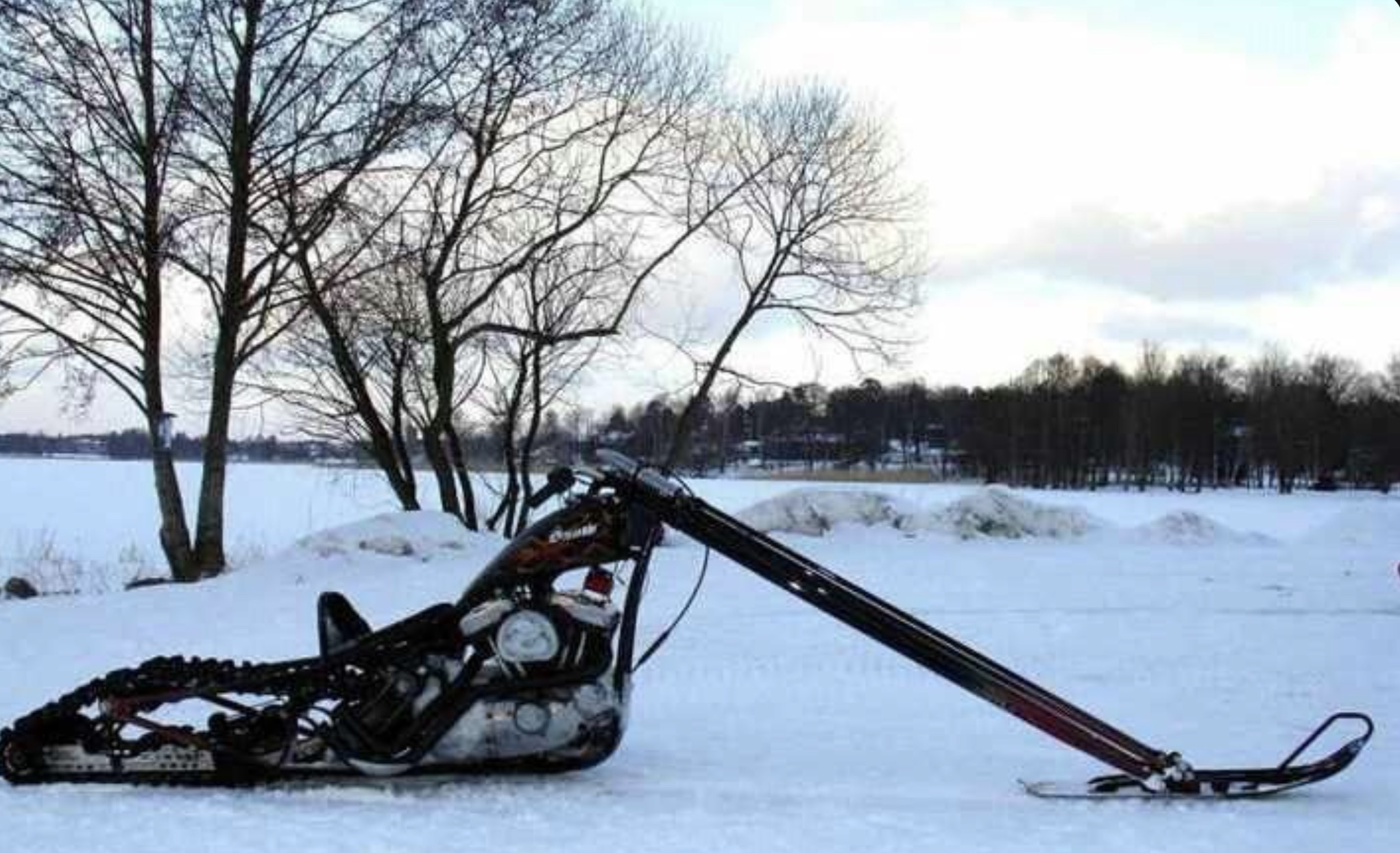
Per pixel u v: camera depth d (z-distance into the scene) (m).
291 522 26.45
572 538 5.32
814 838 4.64
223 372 15.41
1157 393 85.00
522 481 18.39
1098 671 8.25
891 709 7.04
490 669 5.28
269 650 8.86
